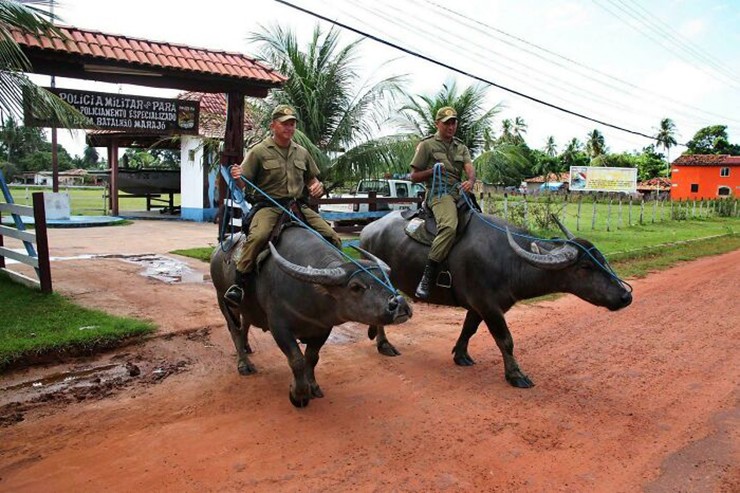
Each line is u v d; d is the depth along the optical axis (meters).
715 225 30.53
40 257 8.62
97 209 29.38
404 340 7.90
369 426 5.11
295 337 5.38
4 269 9.85
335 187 17.33
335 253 5.05
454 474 4.32
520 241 6.17
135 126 11.78
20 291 8.78
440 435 4.98
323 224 5.80
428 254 6.66
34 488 4.00
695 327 8.90
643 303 10.55
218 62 12.08
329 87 15.94
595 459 4.62
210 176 23.41
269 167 5.67
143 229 19.73
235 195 7.12
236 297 5.48
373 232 7.54
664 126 76.75
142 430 4.91
